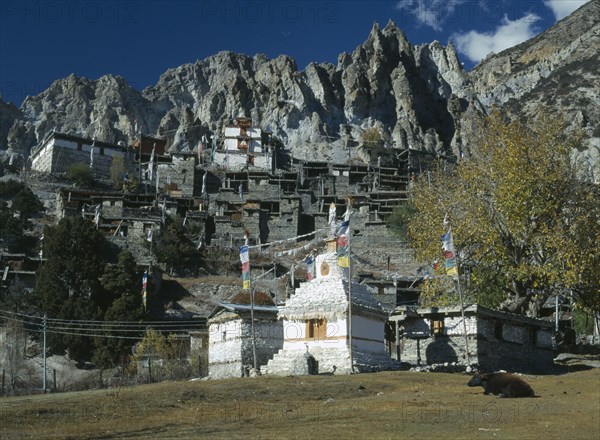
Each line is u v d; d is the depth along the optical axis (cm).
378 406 2739
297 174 15762
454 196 6238
